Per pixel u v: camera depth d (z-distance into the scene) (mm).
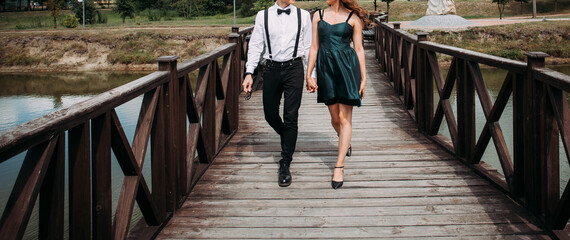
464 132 3621
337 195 3047
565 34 18453
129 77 18703
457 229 2516
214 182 3336
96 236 1878
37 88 15625
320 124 5164
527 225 2531
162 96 2525
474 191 3039
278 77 3184
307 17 3186
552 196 2422
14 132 1255
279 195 3066
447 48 3727
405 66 5723
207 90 3713
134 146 2266
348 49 3094
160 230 2553
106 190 1863
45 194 1485
